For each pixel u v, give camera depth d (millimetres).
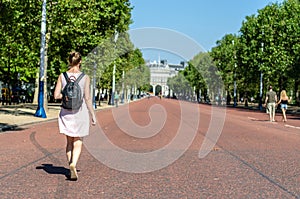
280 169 9867
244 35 71812
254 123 27234
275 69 58125
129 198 6992
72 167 8195
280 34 58688
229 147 13906
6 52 29656
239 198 7125
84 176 8719
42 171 9125
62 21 28797
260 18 63156
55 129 19688
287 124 26922
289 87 75000
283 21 59062
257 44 63125
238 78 79438
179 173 9258
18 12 21672
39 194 7117
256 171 9586
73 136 8125
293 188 7930
